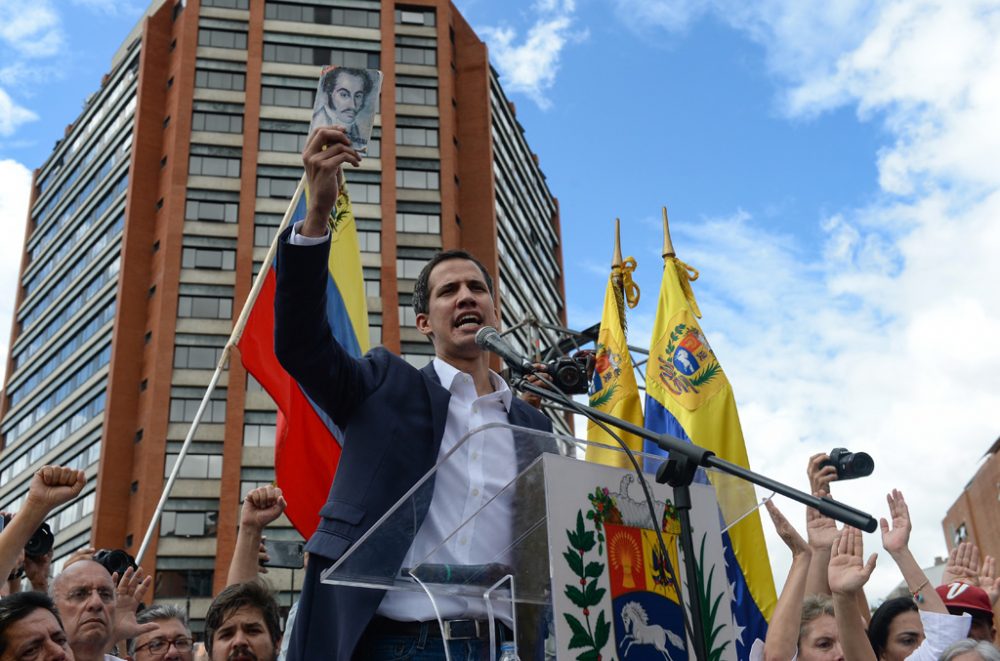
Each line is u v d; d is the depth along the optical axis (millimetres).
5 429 60219
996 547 35594
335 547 2848
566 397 3256
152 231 50250
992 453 35594
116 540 44156
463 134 55250
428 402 3164
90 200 57062
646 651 2723
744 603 5984
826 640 5043
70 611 4824
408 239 50531
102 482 44812
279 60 52906
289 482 6902
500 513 2715
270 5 53875
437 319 3549
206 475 44156
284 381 7211
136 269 49281
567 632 2561
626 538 2809
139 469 44875
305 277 3010
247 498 5855
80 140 60906
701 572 3041
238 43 52906
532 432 2793
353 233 8016
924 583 5324
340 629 2762
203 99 51406
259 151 50844
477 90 56375
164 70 53562
